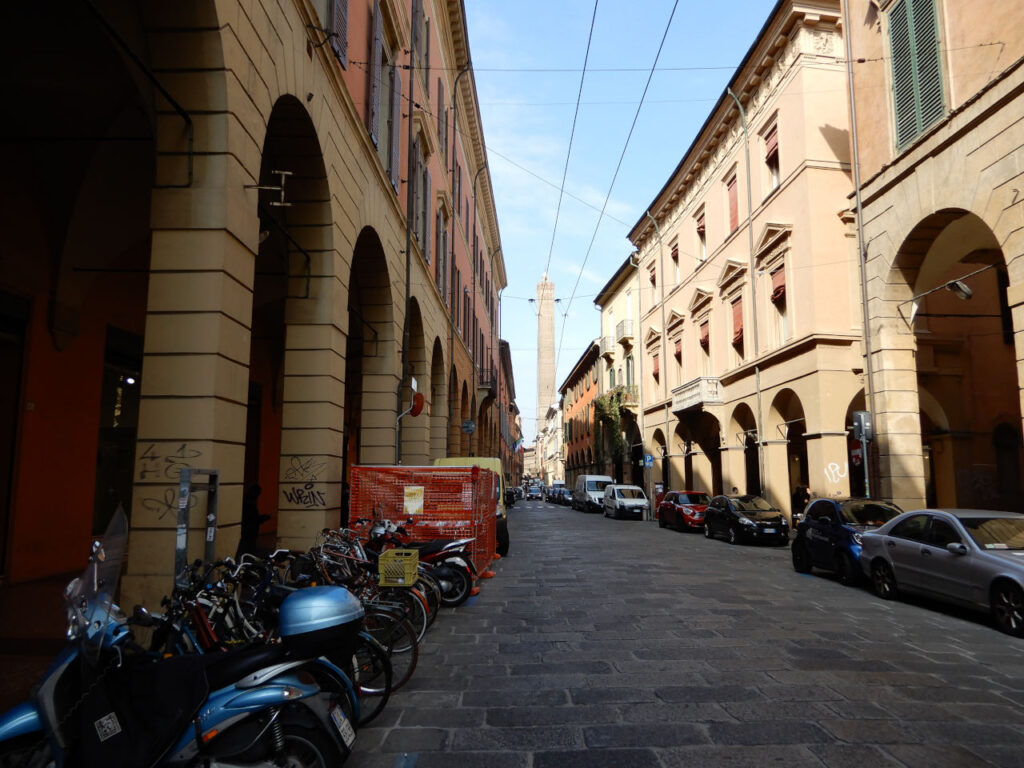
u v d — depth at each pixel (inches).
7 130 353.1
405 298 601.6
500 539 621.9
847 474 743.1
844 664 243.6
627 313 1649.9
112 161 381.1
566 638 287.7
